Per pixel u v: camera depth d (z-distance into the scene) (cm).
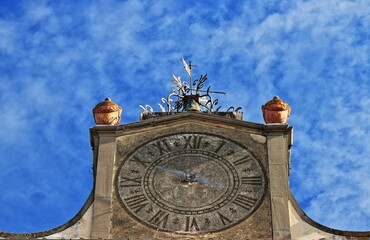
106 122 3484
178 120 3497
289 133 3469
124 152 3425
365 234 3216
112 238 3209
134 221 3244
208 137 3462
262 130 3456
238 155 3406
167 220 3238
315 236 3216
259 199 3291
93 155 3481
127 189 3328
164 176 3356
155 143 3450
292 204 3278
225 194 3306
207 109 3888
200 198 3300
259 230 3219
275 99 3500
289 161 3512
